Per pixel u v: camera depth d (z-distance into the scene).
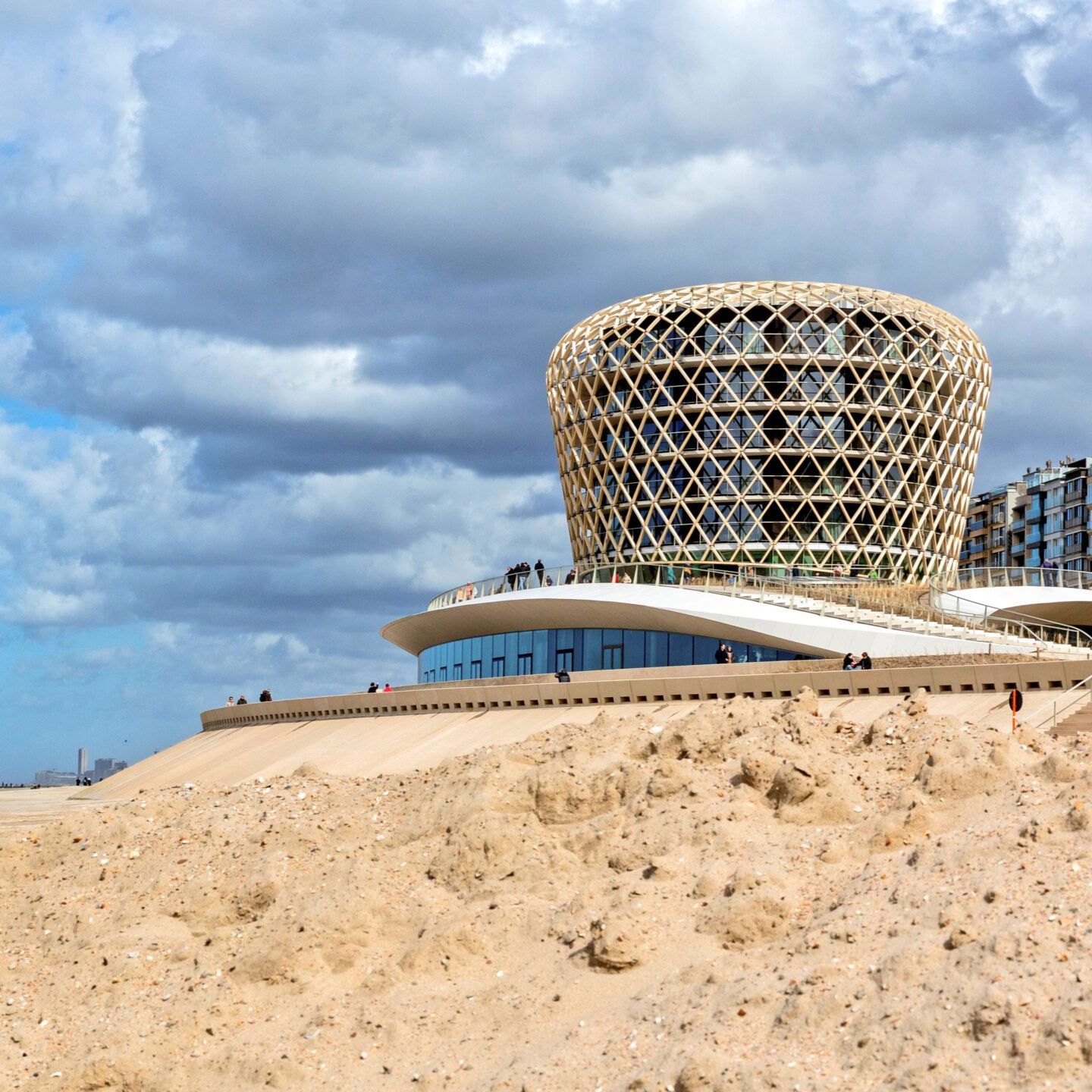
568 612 76.62
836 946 15.16
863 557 102.00
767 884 16.86
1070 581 79.94
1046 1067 12.45
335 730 62.28
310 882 19.47
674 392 102.69
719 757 21.75
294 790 24.64
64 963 19.19
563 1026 15.40
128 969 18.48
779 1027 14.02
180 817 23.77
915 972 14.07
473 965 17.17
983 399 109.19
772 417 101.06
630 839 19.06
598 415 106.31
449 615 85.88
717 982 15.15
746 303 101.00
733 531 100.62
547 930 17.39
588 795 20.64
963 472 108.44
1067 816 16.31
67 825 23.94
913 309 103.94
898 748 20.72
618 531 106.19
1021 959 13.75
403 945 18.02
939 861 16.23
